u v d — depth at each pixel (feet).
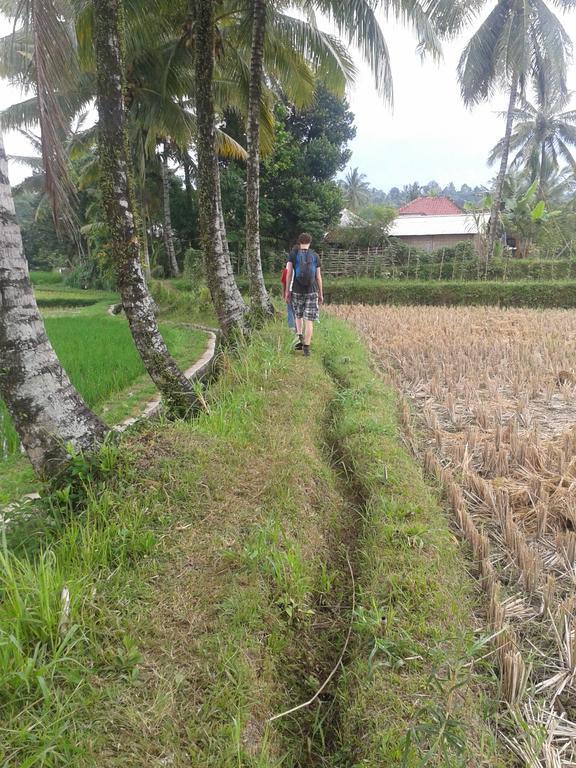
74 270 100.32
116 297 76.64
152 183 77.25
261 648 7.45
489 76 63.16
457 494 11.89
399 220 98.43
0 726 5.52
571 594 9.00
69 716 5.71
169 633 7.15
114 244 14.60
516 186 87.71
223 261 24.93
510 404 18.99
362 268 74.54
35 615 6.72
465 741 5.90
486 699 6.88
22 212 135.54
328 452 15.03
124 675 6.39
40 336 9.86
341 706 7.18
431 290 60.13
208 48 22.98
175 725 5.90
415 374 23.21
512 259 68.18
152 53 37.11
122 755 5.44
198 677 6.58
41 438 9.75
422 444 15.81
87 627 6.91
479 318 40.68
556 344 27.84
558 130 92.27
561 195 107.04
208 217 24.43
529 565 9.30
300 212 77.25
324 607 9.17
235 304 25.13
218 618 7.57
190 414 15.19
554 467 13.55
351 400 17.87
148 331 15.01
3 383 9.62
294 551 9.30
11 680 5.91
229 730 5.96
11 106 51.83
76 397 10.37
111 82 13.55
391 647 7.30
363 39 29.50
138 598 7.70
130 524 9.00
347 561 10.44
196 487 10.34
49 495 9.67
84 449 10.12
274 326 27.37
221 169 71.00
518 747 6.38
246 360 19.53
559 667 7.64
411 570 9.03
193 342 36.11
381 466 13.08
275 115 70.79
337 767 6.48
